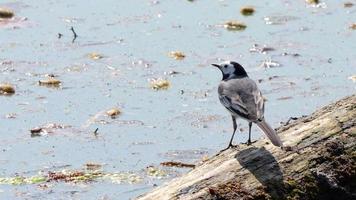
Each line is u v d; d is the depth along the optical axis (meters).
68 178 14.98
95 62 19.72
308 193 11.83
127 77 18.98
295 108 17.38
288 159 12.02
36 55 20.06
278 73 19.03
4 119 17.17
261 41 20.67
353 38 20.75
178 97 18.02
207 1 23.20
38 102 17.89
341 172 12.04
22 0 23.12
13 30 21.36
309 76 18.84
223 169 11.91
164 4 22.97
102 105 17.70
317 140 12.27
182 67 19.41
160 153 15.80
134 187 14.65
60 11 22.50
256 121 12.91
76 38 20.94
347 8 22.53
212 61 19.69
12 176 15.07
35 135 16.55
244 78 14.09
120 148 16.02
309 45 20.41
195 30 21.36
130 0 23.19
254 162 11.98
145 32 21.30
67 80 18.88
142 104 17.75
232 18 22.02
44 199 14.31
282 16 22.09
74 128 16.80
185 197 11.56
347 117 12.56
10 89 18.33
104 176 15.03
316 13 22.28
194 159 15.55
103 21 21.91
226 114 17.23
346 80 18.62
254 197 11.61
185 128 16.72
